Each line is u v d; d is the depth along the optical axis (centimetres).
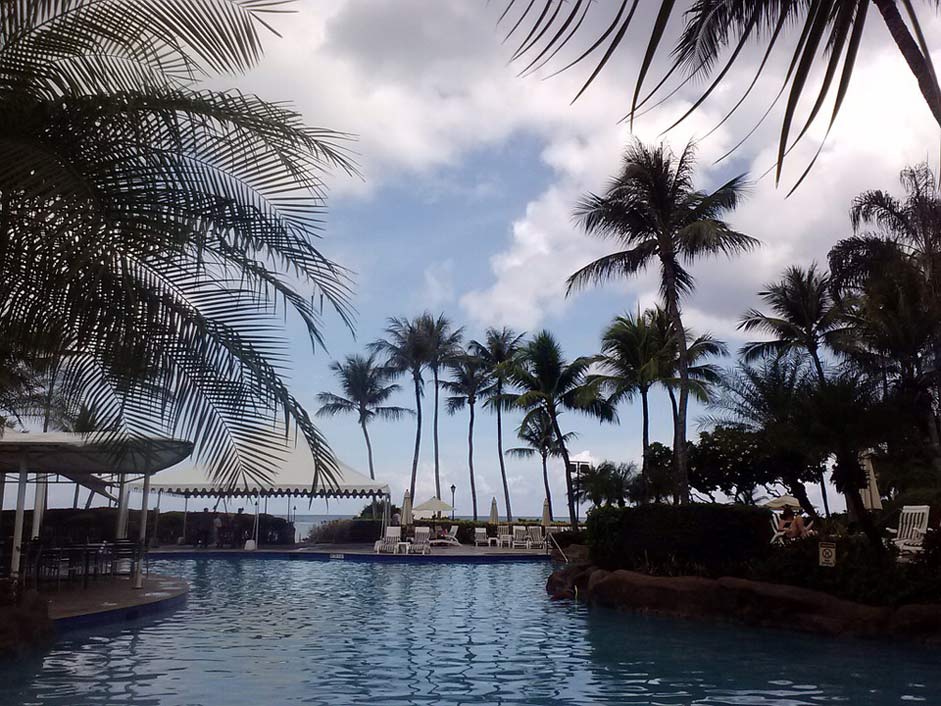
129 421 541
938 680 889
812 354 3781
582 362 3769
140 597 1412
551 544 3238
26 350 532
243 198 572
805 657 1036
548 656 1038
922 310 2622
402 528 3688
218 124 569
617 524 1773
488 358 5991
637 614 1478
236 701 755
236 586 1989
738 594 1347
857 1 264
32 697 754
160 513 3519
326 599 1708
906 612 1170
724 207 2802
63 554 1527
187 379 521
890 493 2380
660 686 856
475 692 820
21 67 559
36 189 435
